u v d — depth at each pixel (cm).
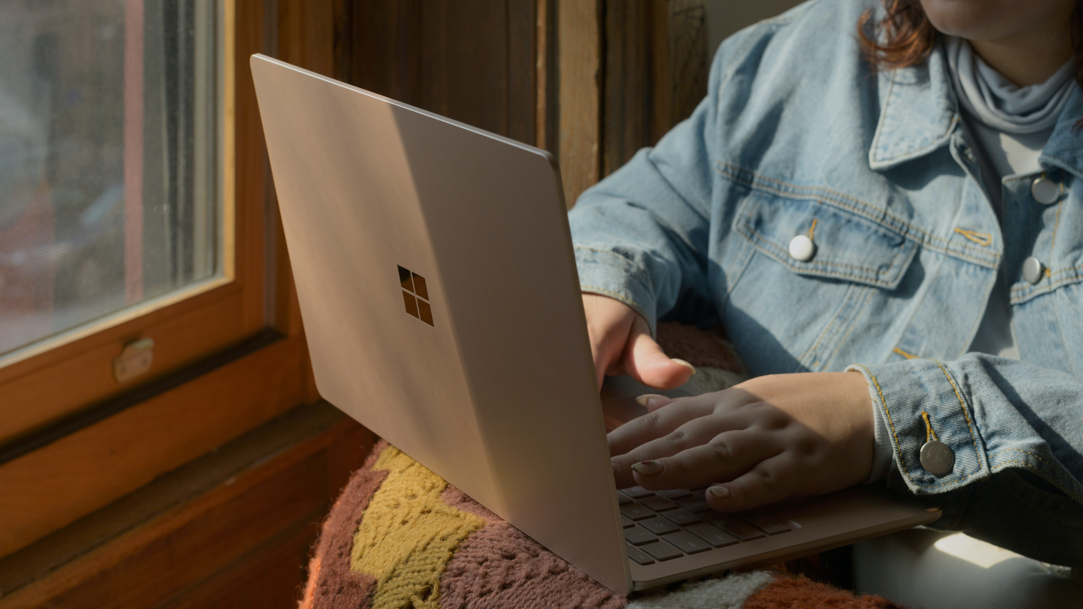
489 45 115
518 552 44
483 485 47
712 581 41
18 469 80
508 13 113
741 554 43
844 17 84
